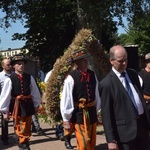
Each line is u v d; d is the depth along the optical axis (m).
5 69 8.10
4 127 8.05
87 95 5.35
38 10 24.16
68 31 25.19
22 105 6.91
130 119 3.93
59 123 7.11
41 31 25.30
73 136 8.64
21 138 6.85
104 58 7.38
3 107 6.85
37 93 7.10
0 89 8.09
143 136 4.06
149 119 4.05
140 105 4.04
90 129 5.40
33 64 10.49
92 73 5.55
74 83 5.30
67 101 5.25
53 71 6.96
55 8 24.20
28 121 6.95
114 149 3.87
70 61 5.56
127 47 10.30
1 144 8.20
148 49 30.36
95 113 5.49
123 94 3.96
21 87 6.94
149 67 6.61
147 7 19.12
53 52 25.31
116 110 3.96
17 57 7.09
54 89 6.95
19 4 22.70
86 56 5.44
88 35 7.08
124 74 4.07
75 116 5.30
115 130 3.97
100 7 17.48
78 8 18.75
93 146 5.48
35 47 26.02
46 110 7.14
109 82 4.01
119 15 18.03
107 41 26.11
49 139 8.53
